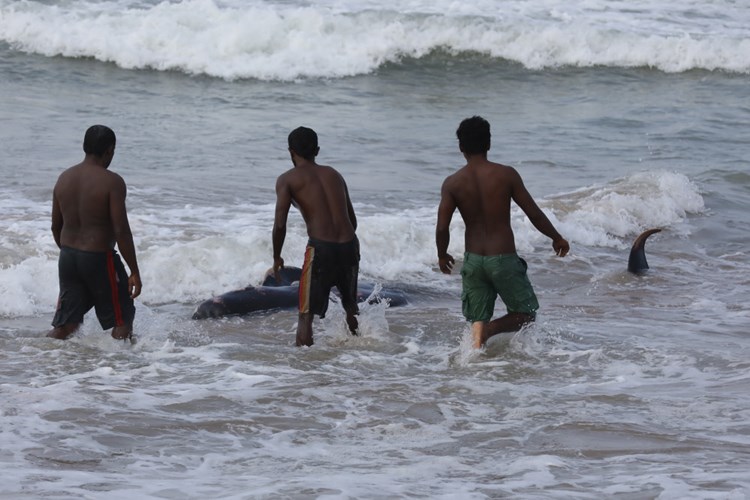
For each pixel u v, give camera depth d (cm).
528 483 1809
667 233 4775
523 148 6506
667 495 1734
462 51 9369
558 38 9450
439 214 2931
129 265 2916
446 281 3928
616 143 6719
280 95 8038
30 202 4534
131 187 4938
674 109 7981
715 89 8838
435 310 3500
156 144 6066
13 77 7988
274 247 3009
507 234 2919
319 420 2266
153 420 2222
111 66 8525
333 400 2422
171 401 2378
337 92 8275
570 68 9375
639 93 8650
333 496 1692
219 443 2083
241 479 1808
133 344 2973
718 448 2061
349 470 1892
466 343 2995
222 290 3650
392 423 2247
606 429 2192
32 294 3431
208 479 1806
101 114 6931
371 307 3328
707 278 4078
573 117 7619
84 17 9012
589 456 2012
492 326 2948
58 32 8719
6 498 1625
